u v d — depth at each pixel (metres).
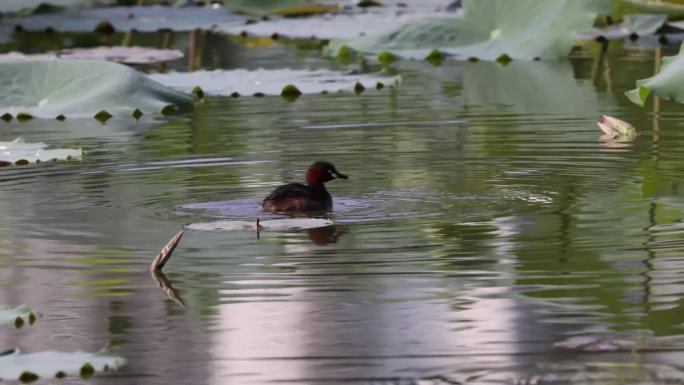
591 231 11.55
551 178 14.02
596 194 13.12
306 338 8.83
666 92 14.43
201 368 8.33
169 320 9.33
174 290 10.05
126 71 20.73
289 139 16.97
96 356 8.55
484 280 10.09
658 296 9.59
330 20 32.47
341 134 17.27
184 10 34.31
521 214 12.29
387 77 22.66
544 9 25.58
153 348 8.74
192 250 11.21
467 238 11.38
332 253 10.98
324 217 12.32
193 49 28.58
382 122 18.20
